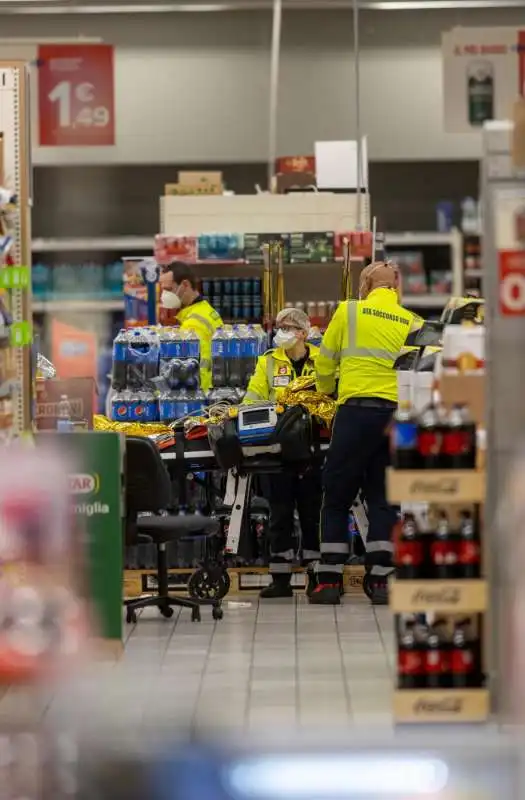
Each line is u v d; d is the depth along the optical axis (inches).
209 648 840.3
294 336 1007.0
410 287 1750.7
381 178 1800.0
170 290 1108.5
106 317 1734.7
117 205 1785.2
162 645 852.0
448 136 1729.8
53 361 1497.3
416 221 1802.4
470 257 1752.0
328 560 982.4
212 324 1087.6
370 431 962.1
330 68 1716.3
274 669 778.2
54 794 597.9
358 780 606.2
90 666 784.3
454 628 663.8
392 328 965.8
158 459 879.1
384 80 1717.5
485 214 666.8
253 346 1072.2
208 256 1235.9
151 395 1045.8
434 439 664.4
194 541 1017.5
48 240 1733.5
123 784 606.2
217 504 1015.0
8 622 740.7
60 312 1728.6
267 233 1232.8
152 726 655.1
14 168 792.9
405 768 599.8
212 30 1697.8
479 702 655.1
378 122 1726.1
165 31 1690.5
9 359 775.7
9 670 740.0
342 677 756.6
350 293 1186.0
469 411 670.5
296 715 673.6
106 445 776.9
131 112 1712.6
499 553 660.1
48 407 956.0
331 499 978.7
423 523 672.4
